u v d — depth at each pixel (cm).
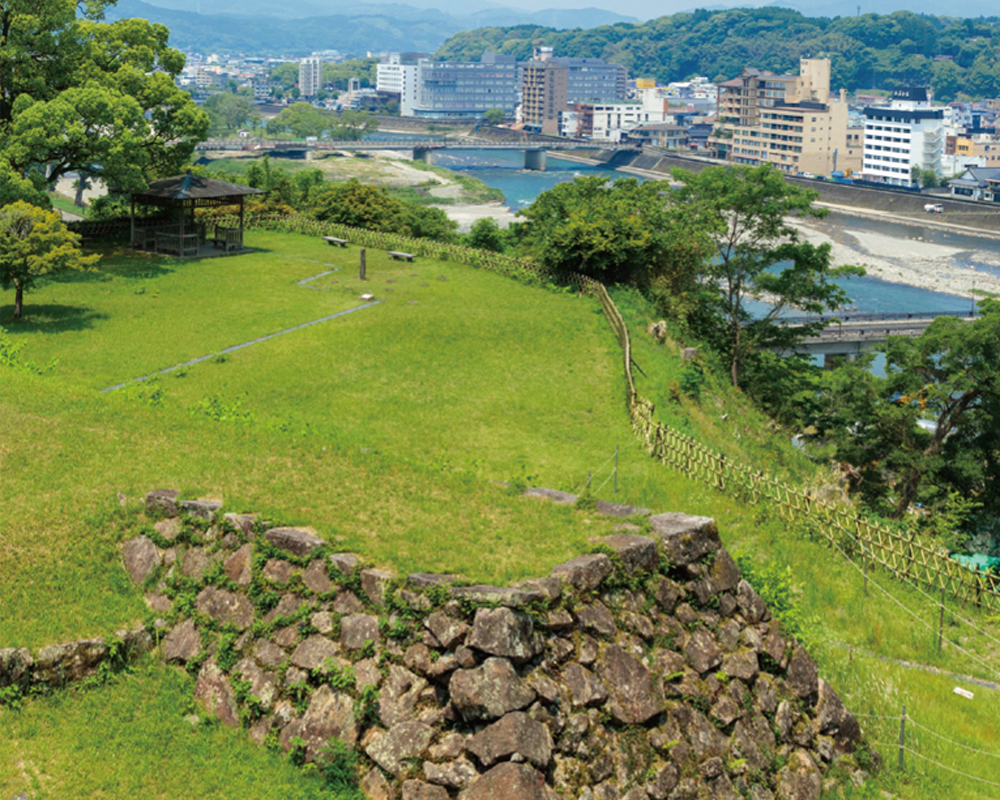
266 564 1605
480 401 3697
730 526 2708
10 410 2278
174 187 5428
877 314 9656
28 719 1447
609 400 3788
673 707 1506
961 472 4591
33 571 1661
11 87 5328
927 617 2356
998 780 1692
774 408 5347
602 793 1368
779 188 5203
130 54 5709
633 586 1575
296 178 8369
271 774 1395
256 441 2195
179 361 3841
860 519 2750
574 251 5322
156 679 1552
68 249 4181
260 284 5106
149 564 1708
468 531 1708
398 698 1402
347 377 3816
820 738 1659
